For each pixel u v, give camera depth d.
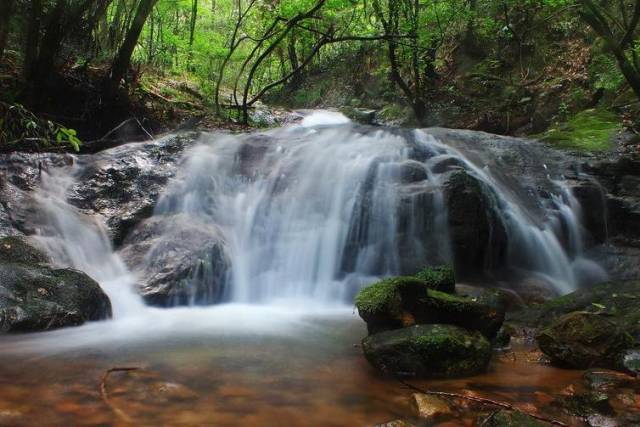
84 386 3.01
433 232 6.06
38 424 2.50
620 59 8.23
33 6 7.64
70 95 8.74
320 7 11.05
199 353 3.75
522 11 13.38
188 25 16.88
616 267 6.75
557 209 7.21
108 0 9.41
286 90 20.28
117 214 6.12
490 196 6.67
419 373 3.36
